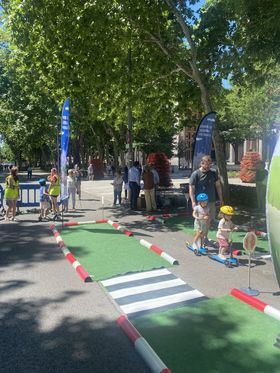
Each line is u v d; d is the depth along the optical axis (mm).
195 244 8570
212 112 12602
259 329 4949
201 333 4875
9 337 4926
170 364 4207
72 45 14250
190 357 4336
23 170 77938
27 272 7477
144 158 47219
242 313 5426
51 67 15281
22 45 15117
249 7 10906
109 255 8484
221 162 14914
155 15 14750
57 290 6500
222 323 5129
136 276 7098
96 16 13242
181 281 6797
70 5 13664
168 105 18266
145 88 16672
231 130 40969
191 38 13812
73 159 46500
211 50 13633
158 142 40312
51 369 4223
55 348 4648
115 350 4586
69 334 4980
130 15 14328
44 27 14148
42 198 13250
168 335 4848
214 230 10844
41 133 41625
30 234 10953
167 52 15070
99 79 14938
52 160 63031
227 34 13539
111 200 19344
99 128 39312
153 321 5242
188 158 57062
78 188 18656
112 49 14883
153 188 15141
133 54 16594
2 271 7566
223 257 7992
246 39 11648
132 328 4898
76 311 5652
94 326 5184
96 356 4465
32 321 5359
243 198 16000
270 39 11219
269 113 31266
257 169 14578
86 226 11945
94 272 7352
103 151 48875
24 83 31609
